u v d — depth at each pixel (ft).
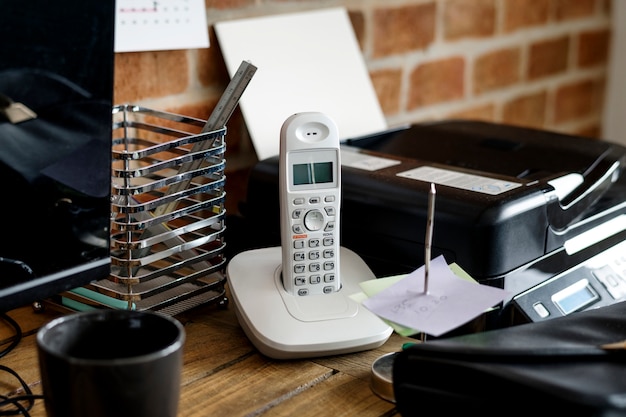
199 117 4.70
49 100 3.36
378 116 5.02
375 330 3.71
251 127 4.57
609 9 7.15
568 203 4.03
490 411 3.21
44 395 3.11
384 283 3.51
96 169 3.50
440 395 3.26
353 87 4.96
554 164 4.30
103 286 3.81
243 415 3.43
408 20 5.51
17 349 3.74
